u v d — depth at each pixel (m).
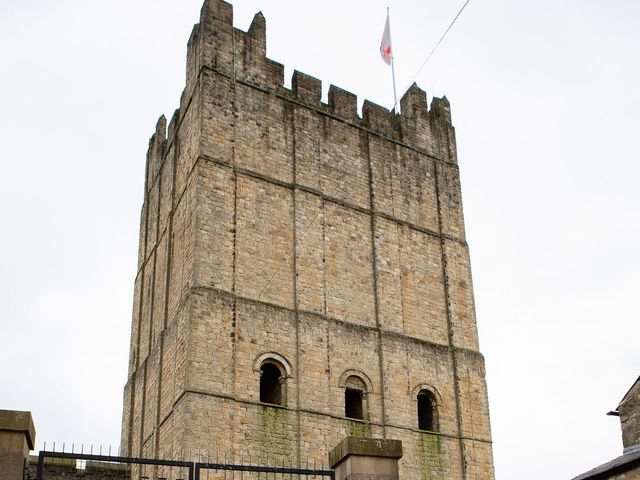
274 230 40.06
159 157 49.34
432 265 44.78
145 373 43.22
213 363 35.47
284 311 38.38
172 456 35.03
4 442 17.80
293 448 35.75
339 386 38.25
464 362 42.81
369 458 19.72
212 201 38.84
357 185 44.09
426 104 50.03
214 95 41.44
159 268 44.72
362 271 41.88
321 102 45.25
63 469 37.78
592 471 26.84
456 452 40.16
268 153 41.78
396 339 41.03
